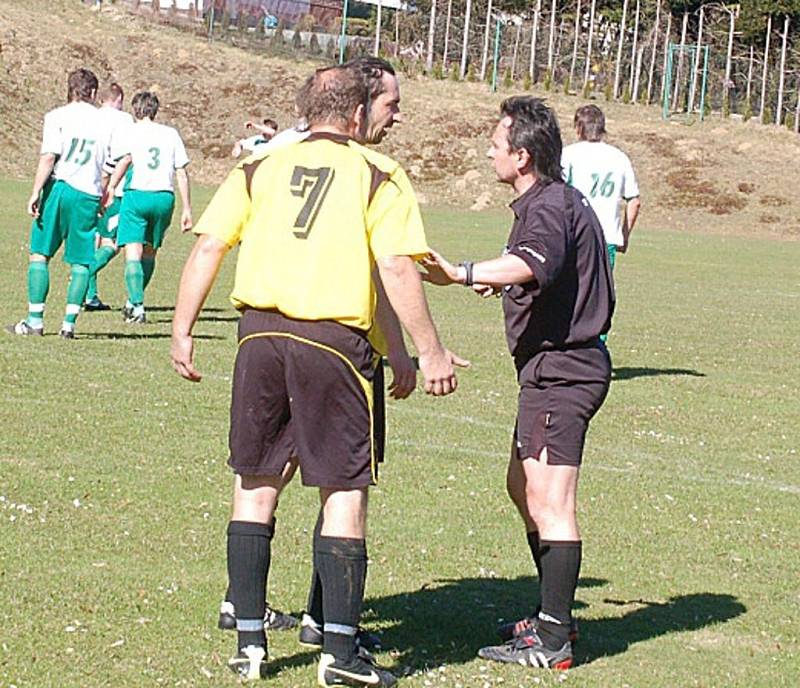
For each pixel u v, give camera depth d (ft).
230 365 62.95
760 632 30.40
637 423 56.95
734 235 223.10
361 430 24.75
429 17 338.95
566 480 27.53
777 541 38.83
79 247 66.85
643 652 28.63
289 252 24.66
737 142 273.54
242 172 25.77
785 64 323.78
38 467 41.32
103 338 68.74
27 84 249.75
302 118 26.89
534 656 27.22
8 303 80.18
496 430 52.70
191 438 47.03
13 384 54.29
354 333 24.68
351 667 24.95
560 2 350.02
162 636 27.40
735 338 90.22
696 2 346.13
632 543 37.58
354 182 24.89
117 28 288.51
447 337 79.87
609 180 63.87
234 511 25.88
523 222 27.37
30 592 29.60
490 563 34.68
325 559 24.89
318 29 333.01
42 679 24.58
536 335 27.53
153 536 34.76
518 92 309.01
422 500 40.86
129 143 74.28
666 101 298.56
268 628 28.68
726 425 57.98
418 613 30.32
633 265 149.69
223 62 278.87
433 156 255.50
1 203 166.09
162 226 75.97
